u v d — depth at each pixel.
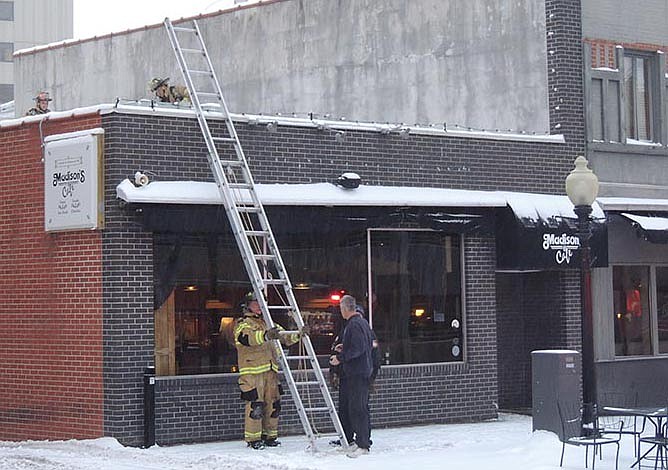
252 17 26.25
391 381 18.41
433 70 22.98
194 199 16.34
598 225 20.06
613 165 21.50
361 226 18.05
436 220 18.80
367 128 18.56
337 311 18.09
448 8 22.77
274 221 17.25
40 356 17.19
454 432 17.69
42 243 17.16
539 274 21.22
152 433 16.08
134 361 16.22
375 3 24.05
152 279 16.45
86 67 29.36
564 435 14.40
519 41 21.59
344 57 24.56
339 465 14.08
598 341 21.02
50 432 17.00
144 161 16.42
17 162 17.53
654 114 22.33
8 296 17.67
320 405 17.62
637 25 22.08
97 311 16.34
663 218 21.33
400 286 18.75
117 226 16.20
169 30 17.53
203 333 17.02
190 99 18.27
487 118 22.03
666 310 22.11
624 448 15.70
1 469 14.23
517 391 21.53
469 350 19.27
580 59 21.19
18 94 30.97
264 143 17.61
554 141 20.66
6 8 81.12
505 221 19.45
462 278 19.36
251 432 15.63
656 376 21.72
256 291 15.41
